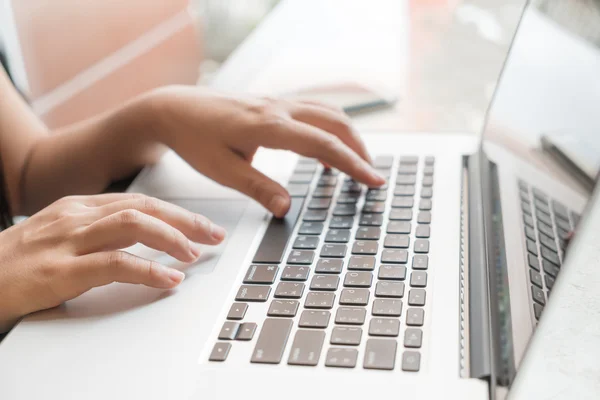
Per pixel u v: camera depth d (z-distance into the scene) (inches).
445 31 40.9
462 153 26.1
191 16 68.8
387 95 32.2
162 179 25.7
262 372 15.2
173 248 19.2
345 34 42.3
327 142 23.3
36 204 28.2
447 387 14.2
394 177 24.5
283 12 48.7
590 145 13.6
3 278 18.3
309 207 22.9
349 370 15.1
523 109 20.2
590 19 16.1
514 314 14.7
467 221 21.1
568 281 16.1
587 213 12.8
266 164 26.5
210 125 24.2
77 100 52.0
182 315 17.4
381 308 17.0
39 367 16.0
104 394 14.9
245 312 17.5
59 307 18.2
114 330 17.1
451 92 32.6
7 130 28.6
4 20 44.0
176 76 66.8
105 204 20.9
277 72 36.6
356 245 20.2
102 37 55.6
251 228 21.9
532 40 21.7
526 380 13.7
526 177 17.8
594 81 14.8
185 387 15.0
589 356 14.2
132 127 25.9
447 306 16.9
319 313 17.1
